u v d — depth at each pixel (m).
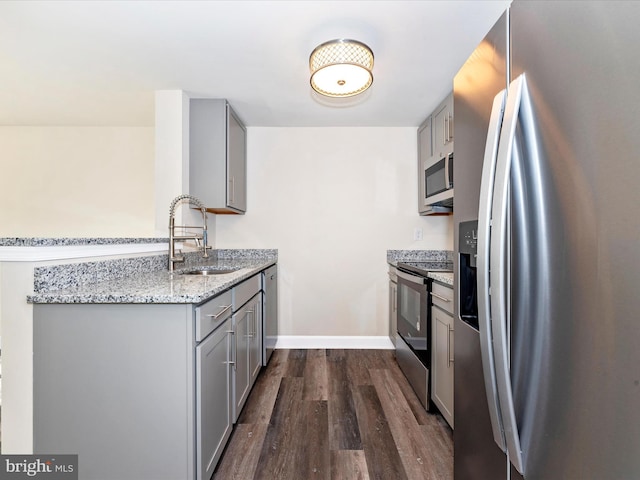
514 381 0.70
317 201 3.01
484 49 0.87
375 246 3.01
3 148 3.02
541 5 0.63
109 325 1.16
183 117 2.29
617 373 0.48
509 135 0.68
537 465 0.64
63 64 1.92
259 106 2.53
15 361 1.15
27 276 1.15
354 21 1.53
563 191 0.57
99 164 3.04
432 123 2.61
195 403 1.19
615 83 0.48
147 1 1.40
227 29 1.59
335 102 2.45
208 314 1.28
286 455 1.51
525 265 0.66
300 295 3.02
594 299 0.51
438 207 2.65
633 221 0.45
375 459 1.49
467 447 1.04
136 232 3.04
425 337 1.92
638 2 0.45
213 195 2.40
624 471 0.47
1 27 1.57
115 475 1.16
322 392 2.12
